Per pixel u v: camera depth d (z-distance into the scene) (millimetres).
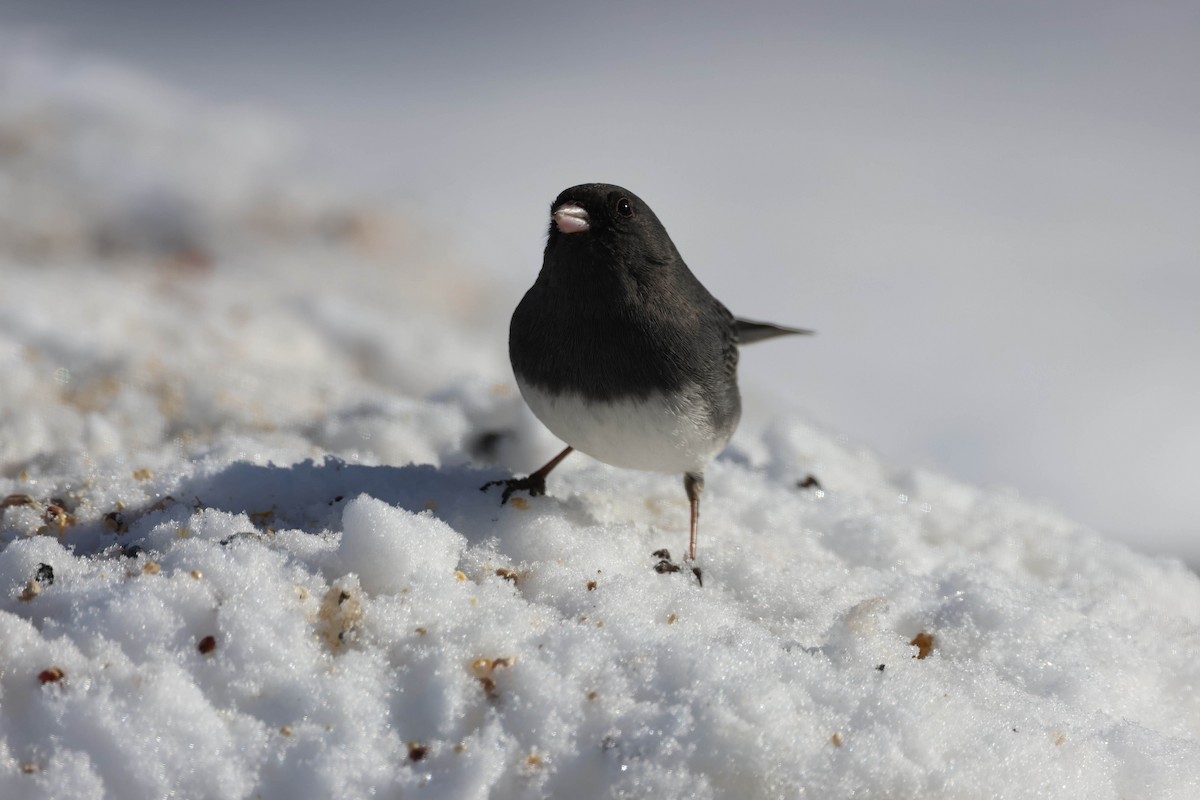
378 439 10711
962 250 27172
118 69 23016
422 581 7016
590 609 7121
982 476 19406
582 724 6133
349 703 6129
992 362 22797
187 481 8805
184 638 6387
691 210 28375
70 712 5910
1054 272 26359
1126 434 20609
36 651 6180
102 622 6363
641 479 10148
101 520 8289
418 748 5969
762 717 6109
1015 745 6344
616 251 7875
